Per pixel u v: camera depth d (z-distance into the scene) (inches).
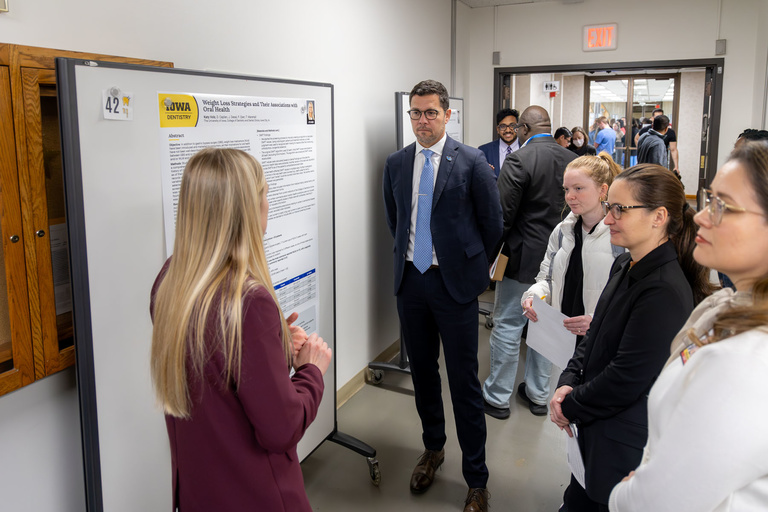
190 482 43.7
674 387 32.0
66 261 61.7
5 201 53.0
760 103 164.6
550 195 111.7
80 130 51.6
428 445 98.5
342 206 118.3
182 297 40.3
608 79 320.2
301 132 81.2
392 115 139.7
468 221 89.0
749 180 28.3
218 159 41.9
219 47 81.4
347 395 126.1
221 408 41.5
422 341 93.8
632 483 34.9
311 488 94.7
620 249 76.2
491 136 206.1
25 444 58.1
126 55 66.6
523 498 92.3
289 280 81.8
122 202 56.1
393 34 138.0
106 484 58.2
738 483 28.0
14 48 52.4
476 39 202.5
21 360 55.7
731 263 29.4
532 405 120.6
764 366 27.2
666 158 219.6
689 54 179.6
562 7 190.2
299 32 100.0
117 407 58.3
